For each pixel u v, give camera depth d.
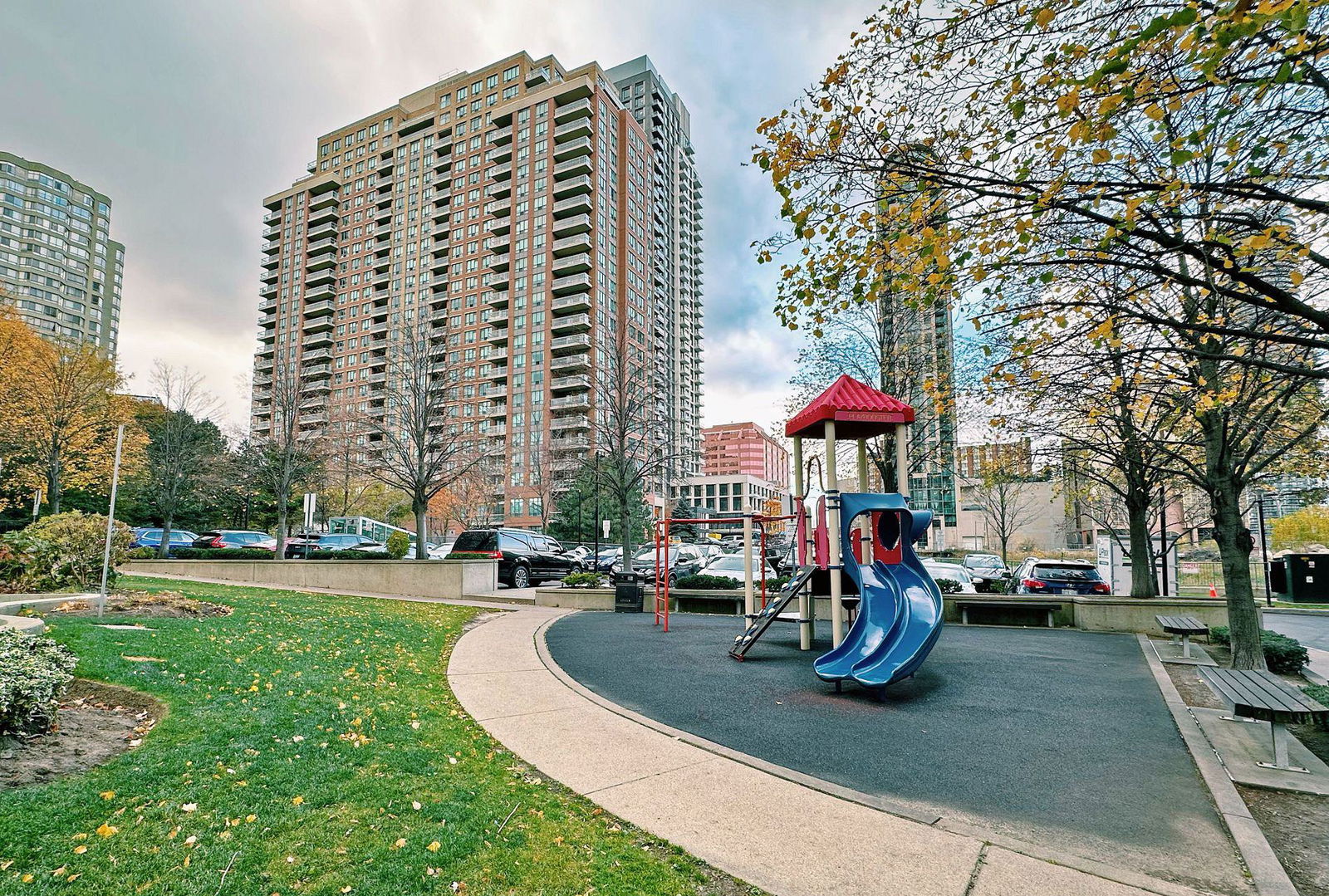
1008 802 4.71
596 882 3.47
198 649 7.91
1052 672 9.12
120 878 3.14
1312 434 9.20
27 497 30.23
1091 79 3.76
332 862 3.44
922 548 39.09
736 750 5.83
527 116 90.56
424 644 10.47
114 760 4.51
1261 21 3.18
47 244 131.88
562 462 53.31
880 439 17.06
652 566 25.16
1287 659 9.65
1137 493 14.40
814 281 5.72
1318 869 3.80
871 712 7.10
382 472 31.73
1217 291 4.38
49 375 23.45
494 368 88.69
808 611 10.93
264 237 112.88
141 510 39.84
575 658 10.05
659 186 108.12
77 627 8.42
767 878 3.58
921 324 16.50
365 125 105.88
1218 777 5.12
